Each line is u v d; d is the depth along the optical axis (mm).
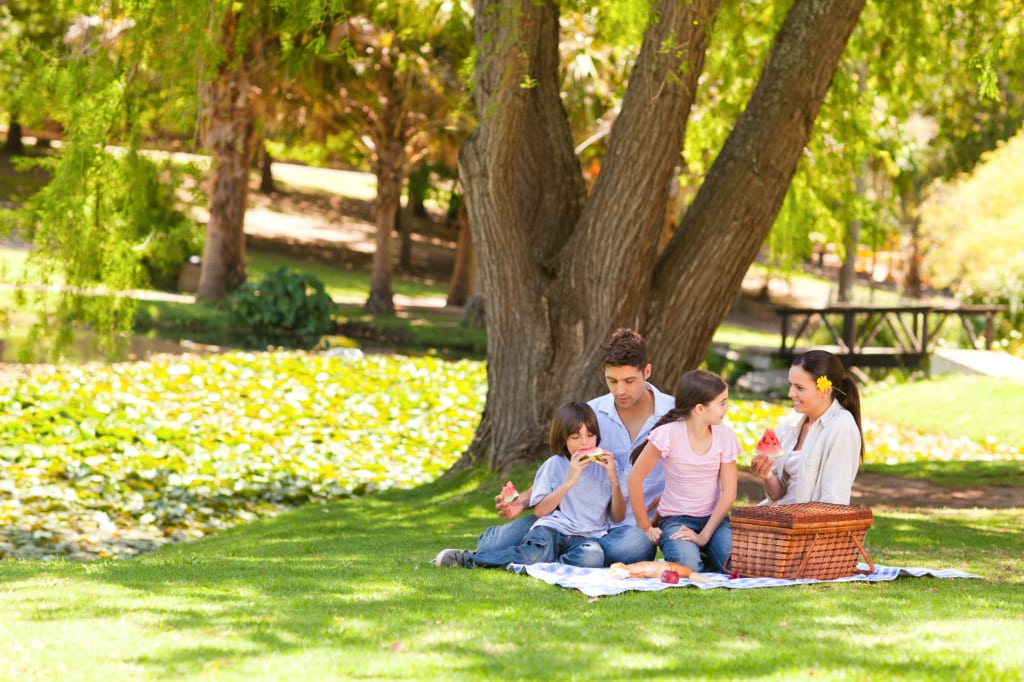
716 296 10164
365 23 24656
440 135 29781
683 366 10211
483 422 10906
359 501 10422
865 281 50219
